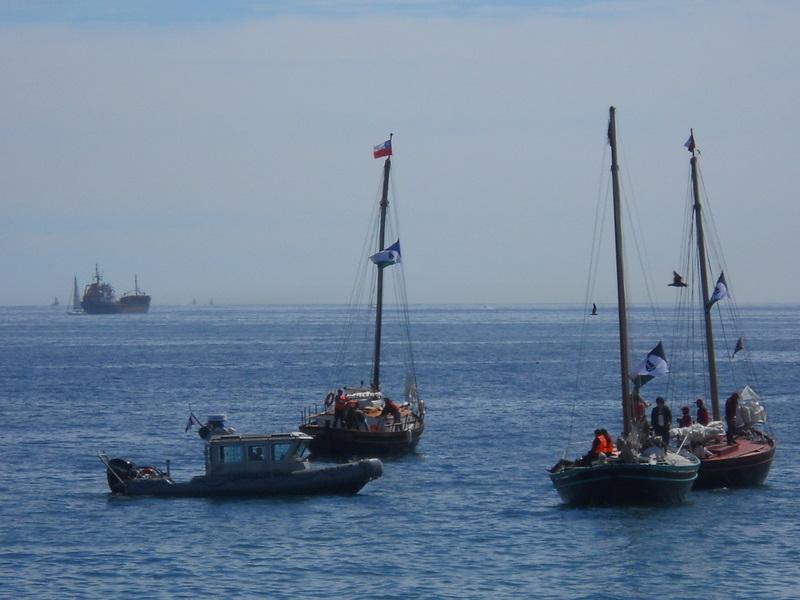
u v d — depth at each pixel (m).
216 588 181.00
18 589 180.88
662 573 187.12
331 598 176.00
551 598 175.75
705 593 177.38
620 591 178.62
